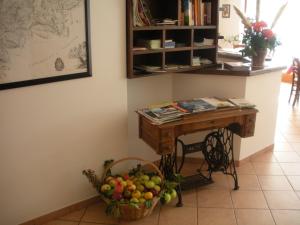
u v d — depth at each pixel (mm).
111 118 2498
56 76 2107
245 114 2572
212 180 2879
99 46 2293
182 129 2363
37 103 2082
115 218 2346
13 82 1929
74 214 2412
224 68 3025
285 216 2379
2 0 1792
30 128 2086
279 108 5414
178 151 3262
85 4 2139
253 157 3355
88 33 2193
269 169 3125
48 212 2311
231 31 6039
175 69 2801
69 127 2275
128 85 2797
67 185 2369
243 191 2729
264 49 3070
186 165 3221
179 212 2428
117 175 2537
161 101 3104
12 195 2104
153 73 2660
